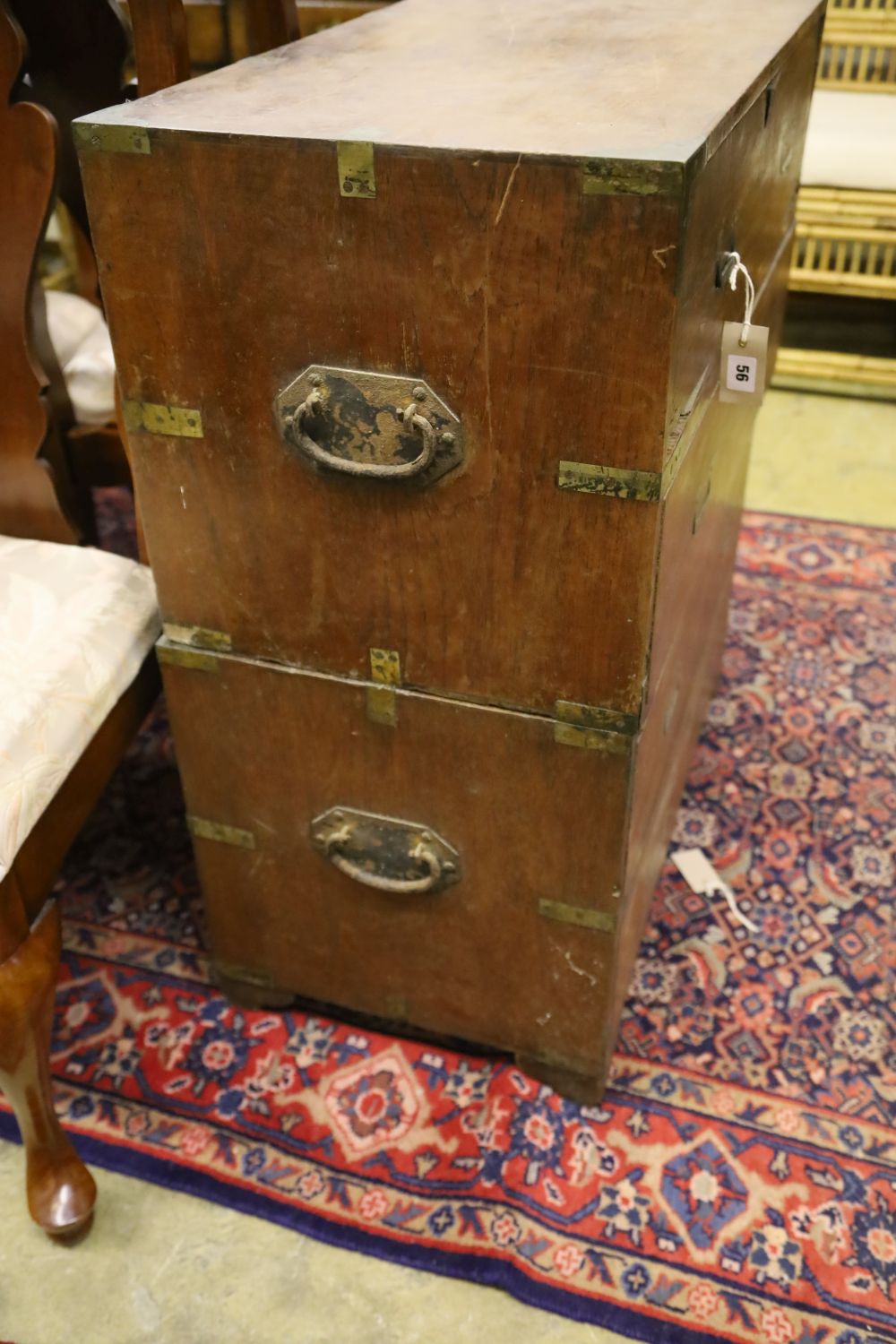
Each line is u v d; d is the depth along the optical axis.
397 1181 1.12
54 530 1.17
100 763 1.07
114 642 1.05
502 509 0.85
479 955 1.11
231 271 0.82
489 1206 1.09
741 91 0.86
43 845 0.99
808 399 2.48
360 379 0.83
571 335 0.76
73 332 1.32
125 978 1.31
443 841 1.04
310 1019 1.27
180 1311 1.03
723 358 0.94
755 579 1.94
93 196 0.82
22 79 0.99
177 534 0.96
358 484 0.87
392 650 0.95
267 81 0.93
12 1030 0.95
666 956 1.33
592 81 0.91
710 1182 1.11
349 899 1.13
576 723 0.93
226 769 1.09
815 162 2.18
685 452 0.87
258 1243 1.08
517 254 0.74
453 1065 1.21
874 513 2.10
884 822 1.50
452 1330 1.01
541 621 0.89
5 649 1.01
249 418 0.88
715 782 1.56
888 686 1.72
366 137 0.74
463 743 0.98
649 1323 1.01
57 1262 1.07
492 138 0.74
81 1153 1.14
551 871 1.02
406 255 0.77
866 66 2.43
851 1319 1.01
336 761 1.04
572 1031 1.12
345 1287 1.05
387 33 1.12
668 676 1.05
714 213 0.82
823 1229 1.07
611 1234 1.07
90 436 1.34
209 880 1.18
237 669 1.02
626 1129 1.15
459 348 0.79
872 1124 1.16
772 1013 1.27
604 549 0.84
